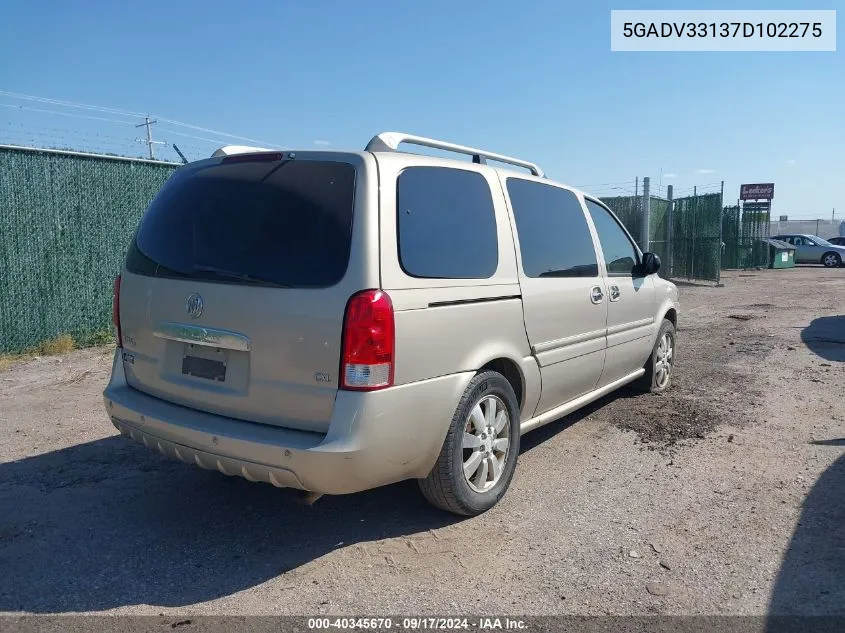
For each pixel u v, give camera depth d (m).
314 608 3.09
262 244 3.47
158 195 4.18
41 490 4.38
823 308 13.60
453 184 3.92
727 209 28.17
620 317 5.56
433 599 3.16
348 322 3.19
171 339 3.74
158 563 3.48
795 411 6.09
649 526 3.87
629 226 19.64
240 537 3.76
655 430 5.57
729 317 12.45
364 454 3.20
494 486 4.07
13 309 8.25
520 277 4.23
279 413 3.36
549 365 4.52
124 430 3.92
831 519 3.93
